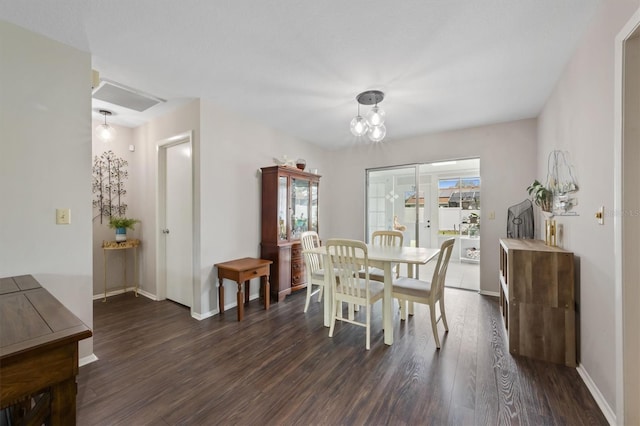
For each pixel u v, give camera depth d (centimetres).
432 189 646
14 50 180
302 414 156
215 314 310
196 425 148
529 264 216
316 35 190
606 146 158
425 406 162
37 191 190
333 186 525
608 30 154
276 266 356
